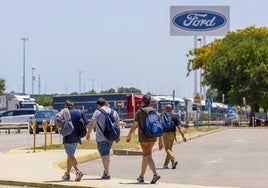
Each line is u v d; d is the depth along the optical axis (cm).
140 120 2681
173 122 3659
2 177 3058
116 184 2694
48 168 3469
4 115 10062
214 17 14725
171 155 3656
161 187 2589
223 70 12769
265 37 13275
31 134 8156
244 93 12494
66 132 2798
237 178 3127
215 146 5912
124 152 4925
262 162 4050
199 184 2880
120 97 11281
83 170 3656
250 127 11706
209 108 12338
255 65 12462
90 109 11362
